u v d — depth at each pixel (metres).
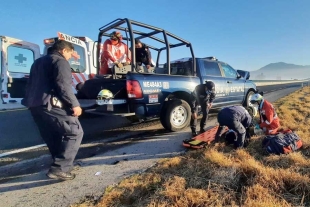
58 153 2.66
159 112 4.58
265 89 21.05
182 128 4.95
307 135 4.05
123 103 4.12
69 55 2.67
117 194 2.29
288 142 3.26
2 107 6.81
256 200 2.06
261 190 2.21
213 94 4.53
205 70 5.73
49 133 2.69
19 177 2.82
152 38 5.38
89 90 4.79
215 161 2.88
